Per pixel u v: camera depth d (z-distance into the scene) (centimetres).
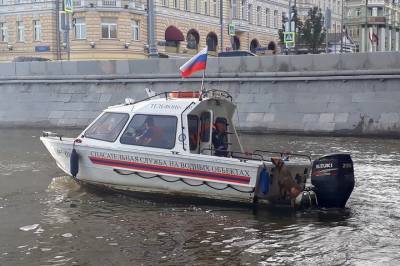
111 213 1048
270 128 2491
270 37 7356
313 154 1805
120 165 1169
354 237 885
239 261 777
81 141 1227
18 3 5494
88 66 2880
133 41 5184
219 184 1073
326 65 2448
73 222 987
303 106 2467
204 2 6122
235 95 2591
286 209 1064
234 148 1230
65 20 4425
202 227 947
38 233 920
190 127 1148
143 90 2764
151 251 823
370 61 2373
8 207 1105
